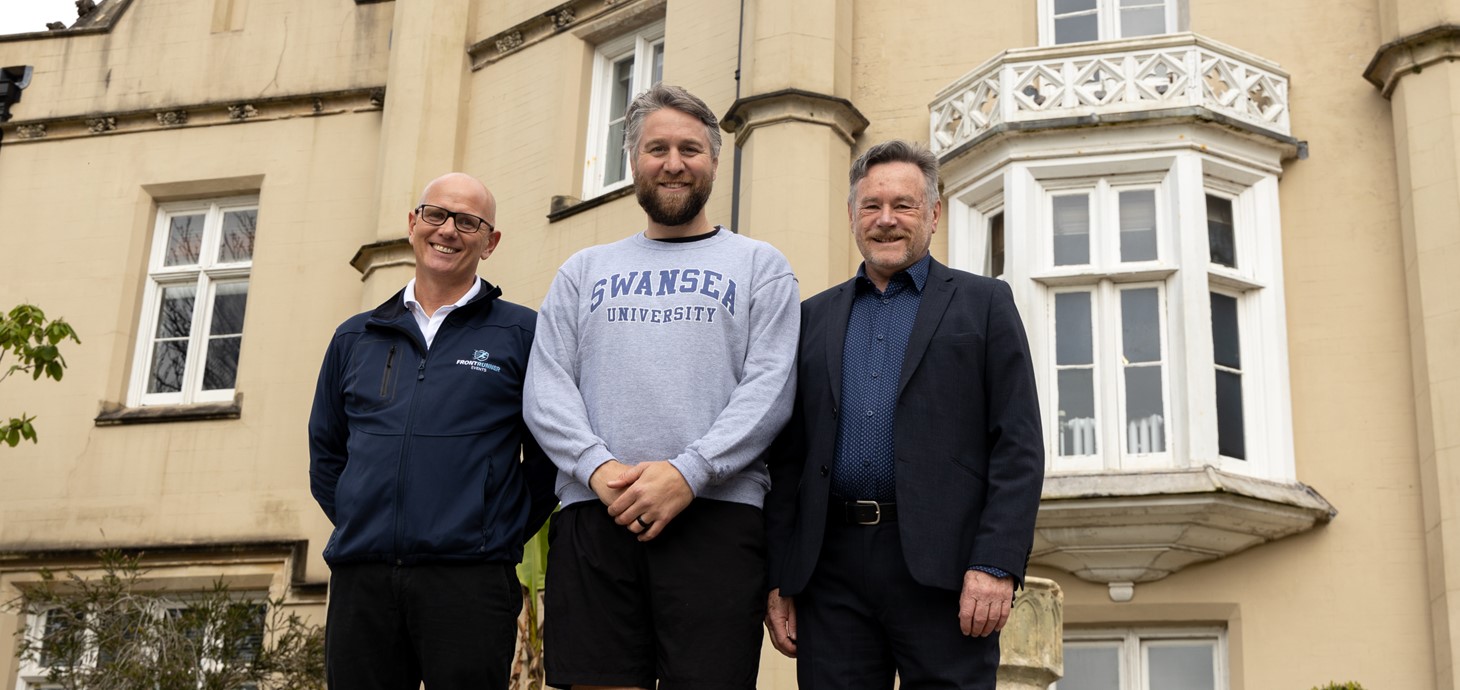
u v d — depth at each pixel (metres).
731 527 3.73
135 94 13.51
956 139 9.40
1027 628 6.22
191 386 12.76
